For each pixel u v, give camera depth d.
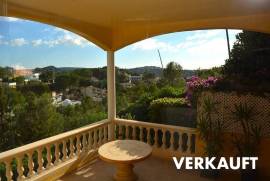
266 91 4.09
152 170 4.72
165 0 3.41
